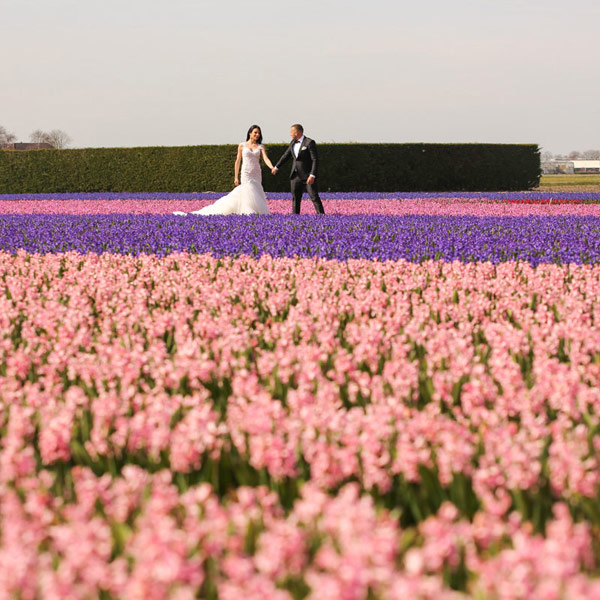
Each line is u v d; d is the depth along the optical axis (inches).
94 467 424.2
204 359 577.0
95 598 290.4
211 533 317.1
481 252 1258.0
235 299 924.0
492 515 342.3
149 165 4837.6
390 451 411.8
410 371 547.8
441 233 1551.4
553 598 261.0
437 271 1102.4
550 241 1407.5
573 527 346.0
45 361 649.6
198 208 3046.3
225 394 549.3
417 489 391.2
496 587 280.4
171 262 1219.2
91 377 577.9
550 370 558.9
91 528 314.5
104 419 456.1
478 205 3078.2
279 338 689.6
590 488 367.9
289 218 1966.0
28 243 1446.9
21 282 1001.5
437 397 503.2
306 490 340.2
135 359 586.2
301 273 1061.8
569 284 999.6
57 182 4948.3
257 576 293.9
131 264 1202.6
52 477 403.9
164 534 296.5
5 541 319.3
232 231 1578.5
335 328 723.4
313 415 436.5
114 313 854.5
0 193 4985.2
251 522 326.6
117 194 4082.2
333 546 313.7
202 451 411.8
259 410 435.2
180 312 783.7
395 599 263.9
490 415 462.0
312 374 535.2
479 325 770.2
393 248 1295.5
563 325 704.4
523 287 969.5
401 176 4965.6
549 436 444.1
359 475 397.4
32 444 456.1
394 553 293.7
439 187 5068.9
